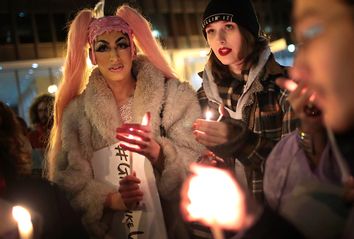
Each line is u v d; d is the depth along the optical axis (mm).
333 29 797
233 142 1763
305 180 1296
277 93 2299
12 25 20031
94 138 2322
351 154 1048
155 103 2322
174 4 22203
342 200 1018
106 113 2293
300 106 1287
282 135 2100
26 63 20062
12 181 1920
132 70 2479
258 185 2143
